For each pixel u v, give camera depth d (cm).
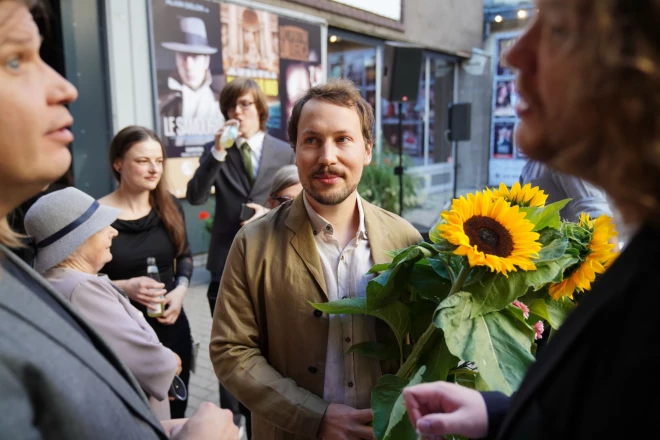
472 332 89
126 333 148
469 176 1216
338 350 120
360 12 767
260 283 124
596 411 47
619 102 42
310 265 121
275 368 124
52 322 62
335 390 119
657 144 41
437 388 74
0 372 52
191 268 244
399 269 107
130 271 214
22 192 63
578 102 46
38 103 59
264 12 595
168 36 495
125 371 74
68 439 58
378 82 912
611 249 97
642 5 40
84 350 65
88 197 155
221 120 559
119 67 461
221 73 553
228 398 258
